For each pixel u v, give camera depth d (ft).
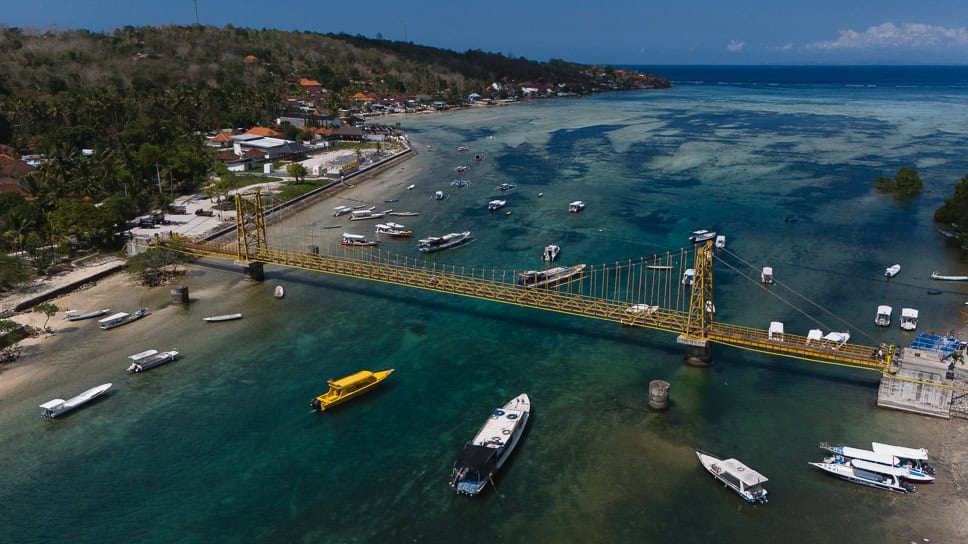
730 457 214.90
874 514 188.03
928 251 419.13
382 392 259.60
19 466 214.69
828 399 247.50
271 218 524.93
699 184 625.00
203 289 370.73
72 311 332.39
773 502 194.08
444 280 341.21
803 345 263.90
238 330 315.78
